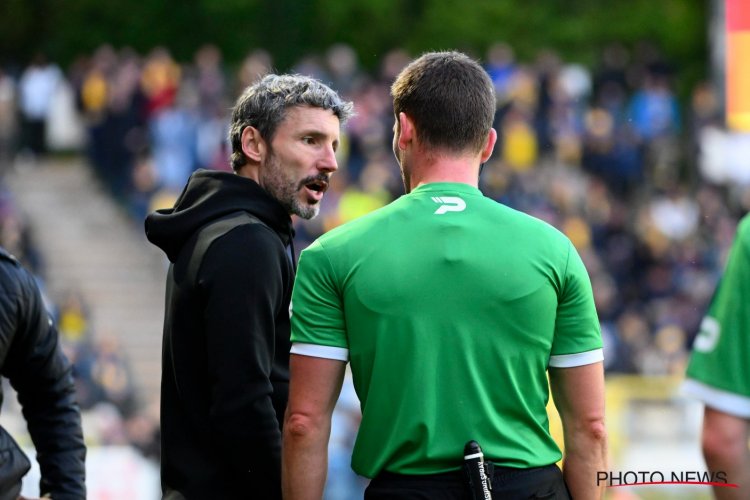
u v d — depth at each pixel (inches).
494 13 4498.0
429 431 479.2
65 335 2245.3
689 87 4601.4
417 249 488.4
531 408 489.4
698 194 3019.2
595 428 494.9
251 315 527.8
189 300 541.0
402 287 485.1
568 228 2819.9
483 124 505.7
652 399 1892.2
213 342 527.2
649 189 3070.9
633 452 1878.7
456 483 479.5
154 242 560.7
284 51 4333.2
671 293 2800.2
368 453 491.8
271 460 526.9
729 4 1098.1
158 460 1797.5
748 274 444.1
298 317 497.4
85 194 2898.6
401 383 483.5
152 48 4387.3
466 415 480.4
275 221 562.3
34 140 3021.7
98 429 1836.9
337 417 1716.3
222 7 4338.1
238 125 578.6
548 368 503.2
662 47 4638.3
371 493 489.7
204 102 2768.2
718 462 444.5
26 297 514.3
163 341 562.9
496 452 479.8
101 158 2876.5
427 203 496.4
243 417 521.7
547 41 4534.9
